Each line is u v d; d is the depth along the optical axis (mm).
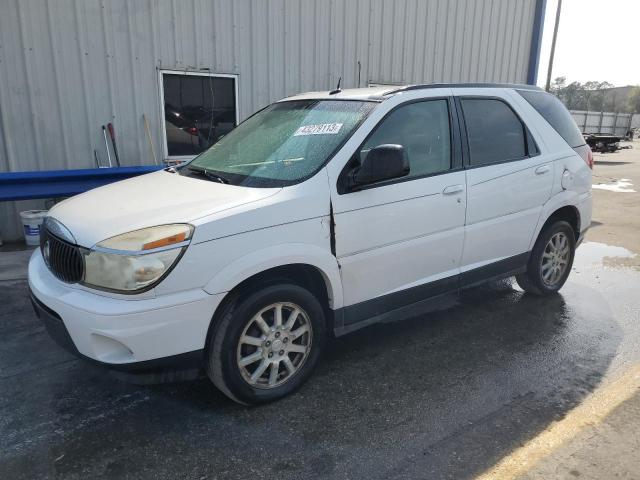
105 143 7094
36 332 4176
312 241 3111
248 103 8070
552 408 3164
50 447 2783
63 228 2951
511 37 11469
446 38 10242
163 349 2697
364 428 2963
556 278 5031
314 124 3656
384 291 3582
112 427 2967
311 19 8383
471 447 2793
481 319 4539
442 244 3805
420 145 3684
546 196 4520
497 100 4281
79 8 6594
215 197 3049
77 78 6766
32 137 6664
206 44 7523
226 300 2936
